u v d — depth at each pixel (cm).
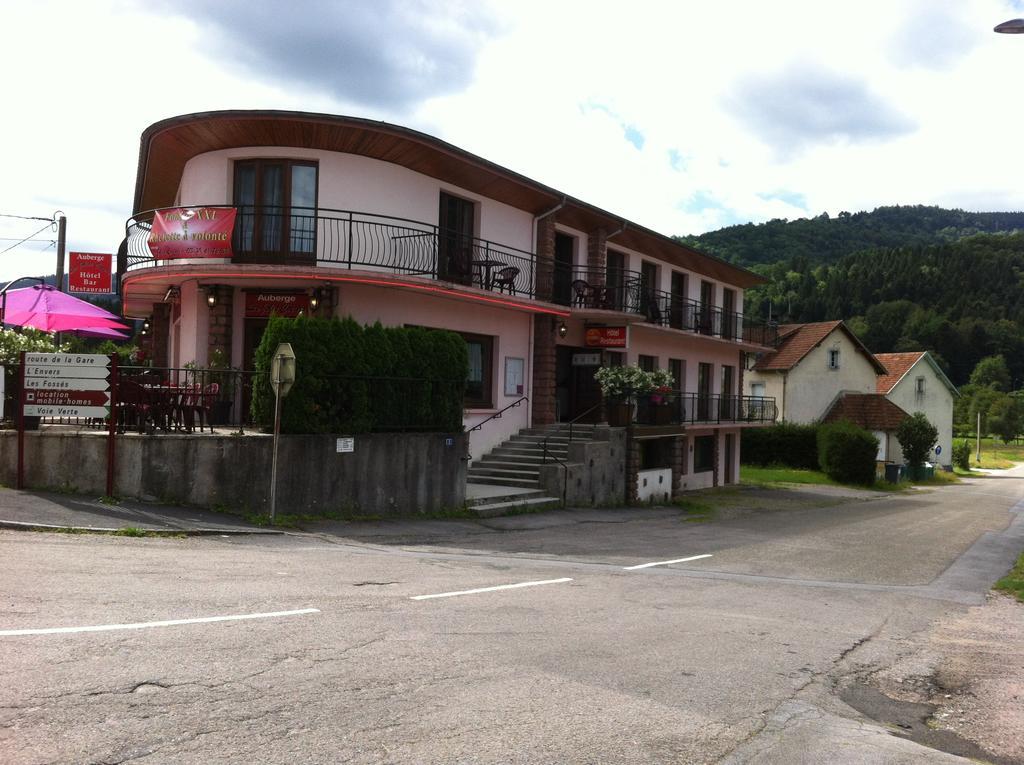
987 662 707
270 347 1308
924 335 10131
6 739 400
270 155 1633
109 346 2803
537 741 446
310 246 1638
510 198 2031
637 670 597
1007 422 9331
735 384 3406
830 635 772
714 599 919
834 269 11962
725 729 490
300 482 1297
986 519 2438
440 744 432
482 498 1636
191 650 560
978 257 11588
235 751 405
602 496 2047
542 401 2152
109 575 775
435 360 1512
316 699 485
